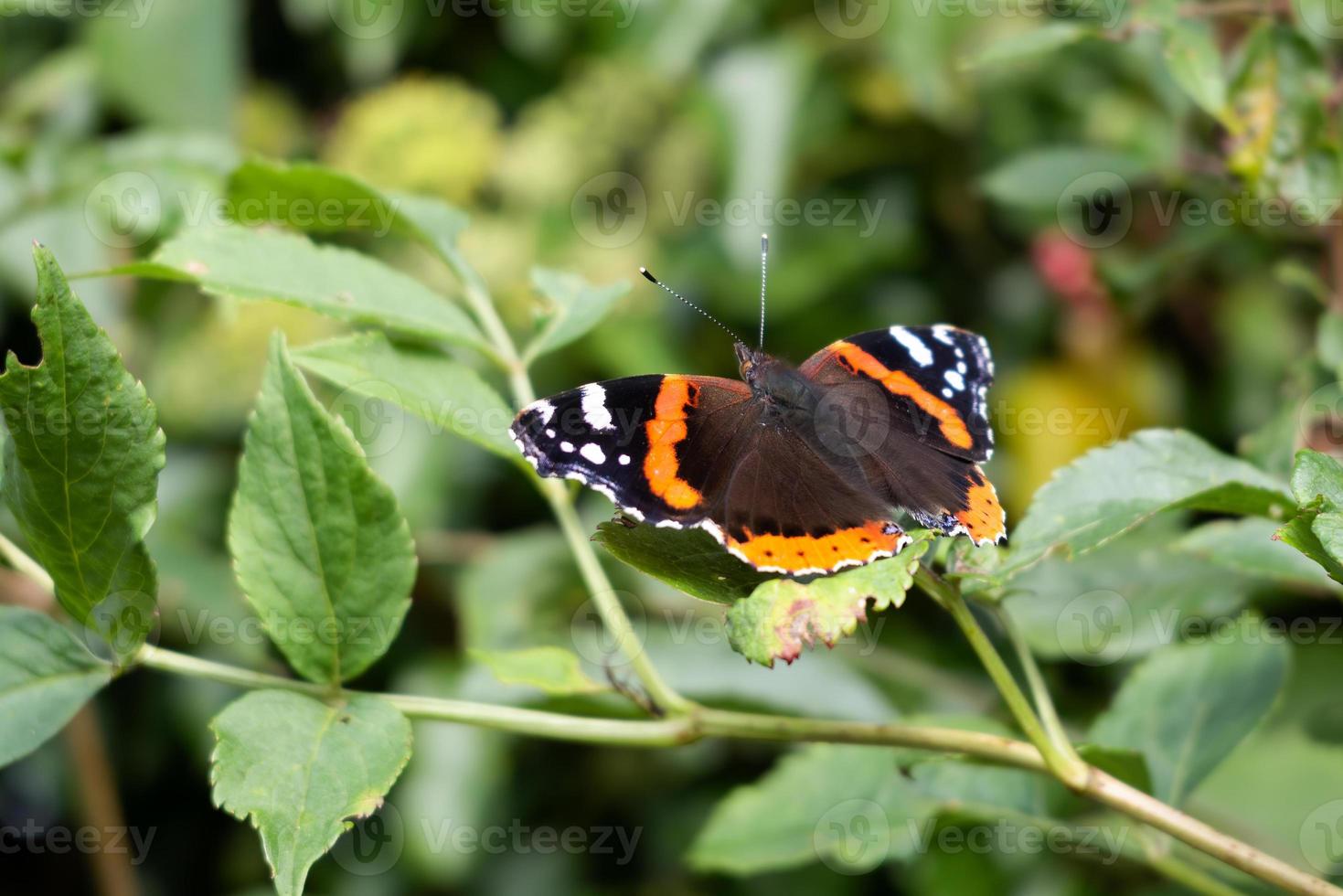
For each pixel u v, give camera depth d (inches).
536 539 26.0
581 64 30.2
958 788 22.0
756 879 26.4
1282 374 27.0
